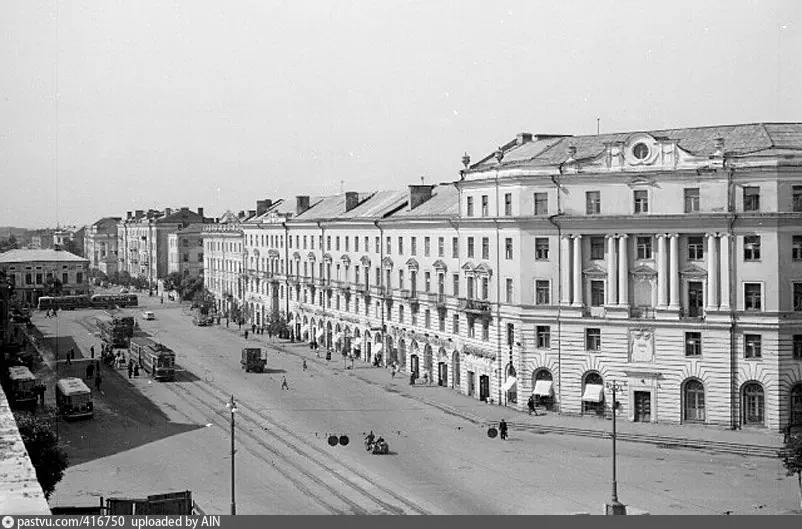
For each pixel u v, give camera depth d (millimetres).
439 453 60688
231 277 171875
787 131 69875
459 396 83750
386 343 104938
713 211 67062
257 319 154125
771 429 65375
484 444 63625
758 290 66062
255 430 68312
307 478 53688
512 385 76562
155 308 189750
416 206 102750
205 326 154125
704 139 71625
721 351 66750
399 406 79312
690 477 53562
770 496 48844
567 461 58188
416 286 97125
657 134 74625
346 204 125062
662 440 63188
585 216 71250
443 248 90938
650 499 48312
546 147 79625
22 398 77938
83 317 167000
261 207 164750
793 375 65562
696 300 68375
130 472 55062
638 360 69812
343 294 117688
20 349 106812
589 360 71688
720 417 66812
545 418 71312
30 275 189500
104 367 105188
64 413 72062
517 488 51031
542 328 74375
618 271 70688
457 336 87562
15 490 19844
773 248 65312
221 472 55156
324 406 79000
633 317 69938
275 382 92938
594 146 76125
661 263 68875
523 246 74938
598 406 71625
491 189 79688
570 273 72562
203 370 101562
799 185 65438
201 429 68625
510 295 77312
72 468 56062
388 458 59062
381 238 105875
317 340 126500
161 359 93250
